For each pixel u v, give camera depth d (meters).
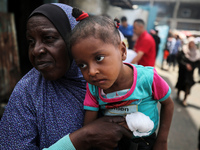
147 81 0.76
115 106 0.77
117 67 0.67
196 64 3.64
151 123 0.75
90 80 0.66
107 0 5.45
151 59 2.83
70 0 1.22
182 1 24.95
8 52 2.99
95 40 0.62
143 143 0.84
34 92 0.79
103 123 0.74
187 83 3.75
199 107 3.88
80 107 0.84
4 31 2.92
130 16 6.96
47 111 0.78
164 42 7.94
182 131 2.92
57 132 0.77
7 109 0.76
